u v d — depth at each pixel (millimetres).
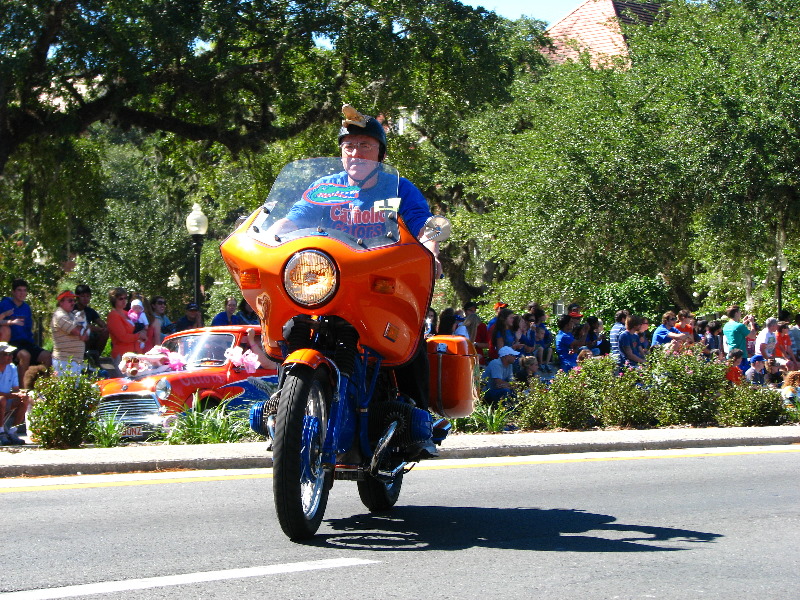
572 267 25391
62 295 12031
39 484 7801
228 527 6059
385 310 5562
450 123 28016
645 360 14156
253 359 12227
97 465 8531
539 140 27500
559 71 31188
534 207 25859
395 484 6852
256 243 5621
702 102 23750
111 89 21281
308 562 5090
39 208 24406
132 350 13414
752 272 26469
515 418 12617
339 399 5402
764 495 7852
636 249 24875
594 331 16969
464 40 24922
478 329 15914
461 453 10008
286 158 28109
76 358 12016
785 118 23469
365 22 23828
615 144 24969
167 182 31547
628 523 6527
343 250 5441
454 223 35000
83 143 25109
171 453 9117
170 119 23422
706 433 11812
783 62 23656
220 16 21422
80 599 4309
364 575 4836
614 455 10375
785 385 14930
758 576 5066
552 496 7645
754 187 23734
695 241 24312
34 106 21172
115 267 40375
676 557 5465
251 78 23438
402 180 5926
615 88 26656
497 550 5527
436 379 6629
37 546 5449
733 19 26438
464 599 4430
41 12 19109
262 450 9359
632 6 43875
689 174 23750
